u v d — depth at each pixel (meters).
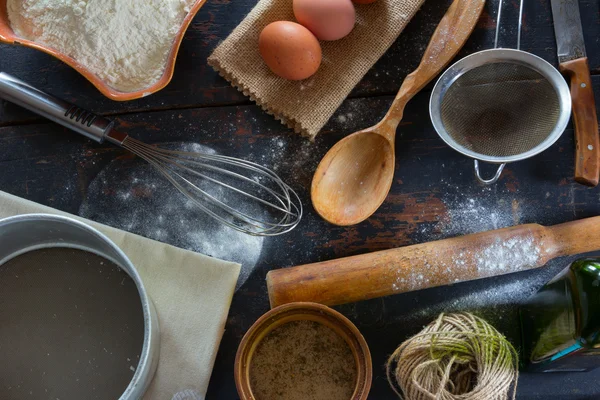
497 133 0.71
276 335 0.67
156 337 0.65
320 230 0.73
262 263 0.72
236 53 0.71
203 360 0.69
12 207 0.70
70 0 0.66
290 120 0.73
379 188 0.71
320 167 0.71
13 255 0.64
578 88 0.72
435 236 0.73
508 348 0.64
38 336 0.64
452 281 0.68
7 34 0.65
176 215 0.73
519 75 0.69
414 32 0.74
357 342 0.64
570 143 0.73
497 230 0.69
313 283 0.67
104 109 0.73
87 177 0.73
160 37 0.68
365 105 0.73
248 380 0.64
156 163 0.73
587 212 0.73
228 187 0.71
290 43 0.66
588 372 0.71
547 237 0.68
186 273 0.70
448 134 0.70
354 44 0.71
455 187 0.73
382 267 0.67
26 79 0.73
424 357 0.64
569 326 0.63
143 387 0.63
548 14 0.74
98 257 0.64
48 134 0.73
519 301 0.72
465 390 0.66
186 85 0.74
